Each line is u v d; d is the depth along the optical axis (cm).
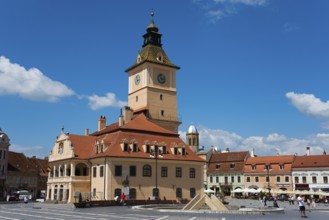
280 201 10744
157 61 10288
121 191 7594
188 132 16888
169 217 4225
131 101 10606
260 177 13025
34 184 13012
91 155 8256
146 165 8006
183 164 8544
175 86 10581
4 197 11075
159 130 8925
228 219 3962
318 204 9288
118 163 7681
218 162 14425
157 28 10638
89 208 6172
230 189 13712
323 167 11825
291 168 12394
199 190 8669
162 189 8106
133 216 4400
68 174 8269
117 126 8756
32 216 4478
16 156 13000
